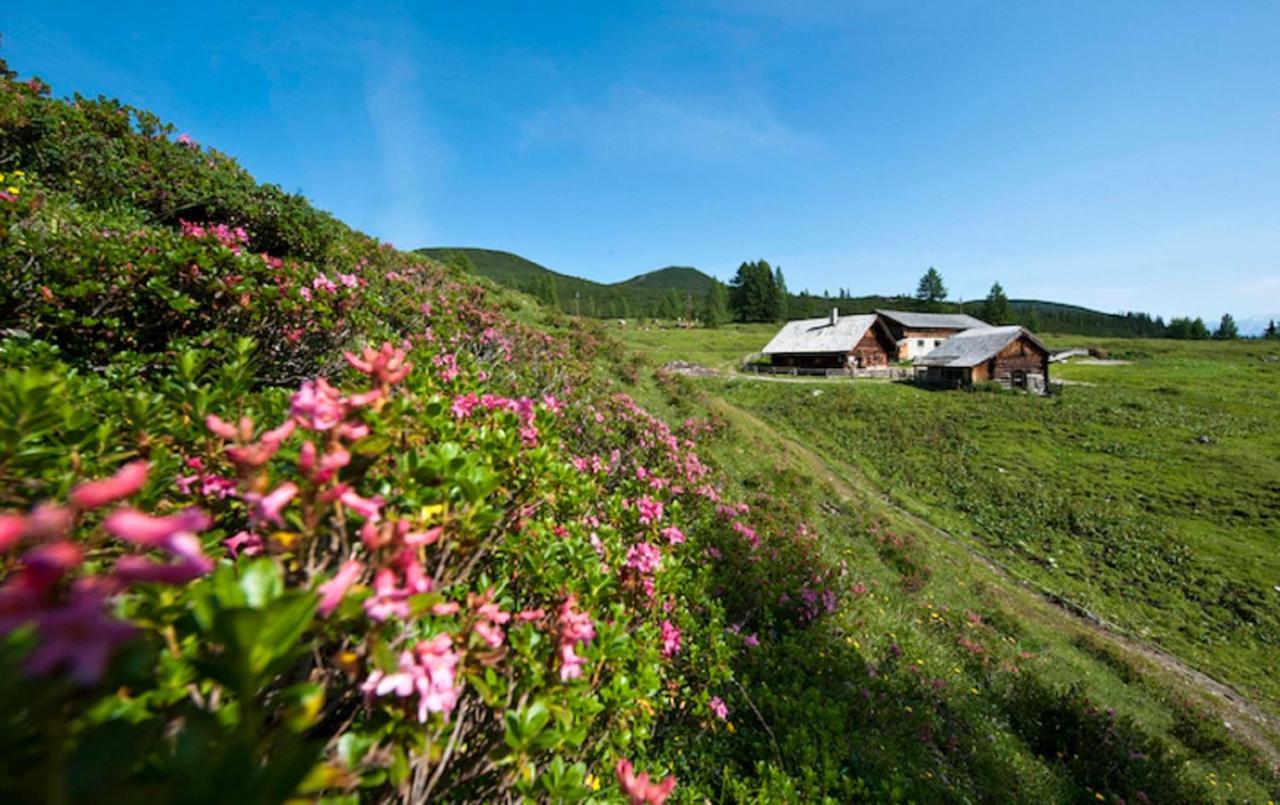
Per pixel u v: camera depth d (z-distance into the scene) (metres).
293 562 1.29
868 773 5.12
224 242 5.11
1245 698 13.00
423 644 1.31
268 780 0.65
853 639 8.28
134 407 1.85
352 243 13.89
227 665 0.75
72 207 6.65
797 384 38.88
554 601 2.42
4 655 0.55
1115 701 11.28
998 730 8.33
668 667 4.17
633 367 19.06
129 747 0.63
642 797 1.74
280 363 5.10
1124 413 32.31
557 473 2.70
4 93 7.72
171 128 10.35
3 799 0.56
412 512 1.65
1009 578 17.19
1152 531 20.03
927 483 23.78
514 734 1.67
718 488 12.24
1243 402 35.91
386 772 1.38
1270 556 18.53
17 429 1.31
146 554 1.50
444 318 8.73
